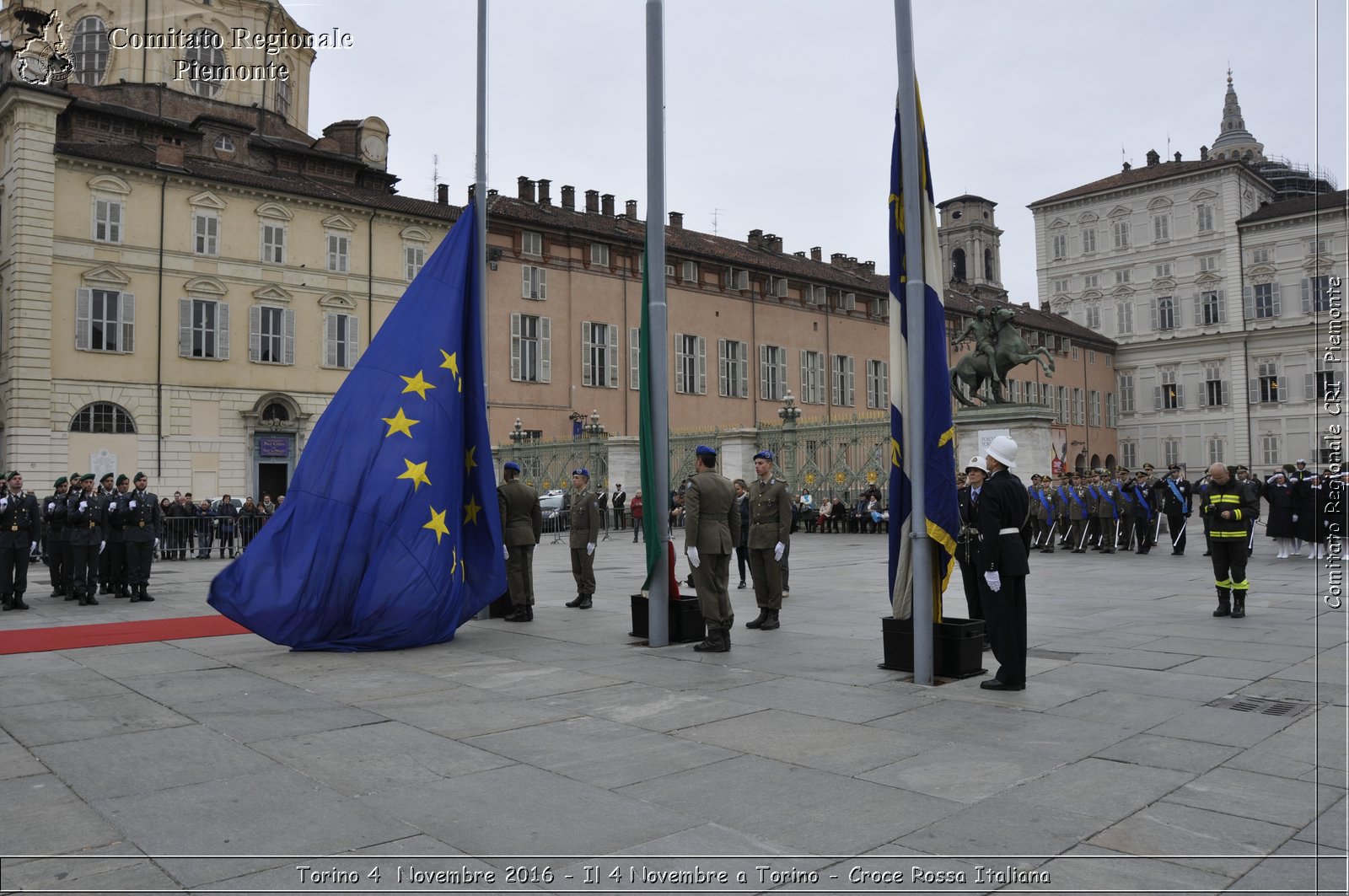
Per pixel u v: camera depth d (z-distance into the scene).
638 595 10.73
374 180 46.56
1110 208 73.12
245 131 41.19
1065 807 4.78
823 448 34.59
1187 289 69.12
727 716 6.70
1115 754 5.70
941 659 8.12
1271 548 24.53
